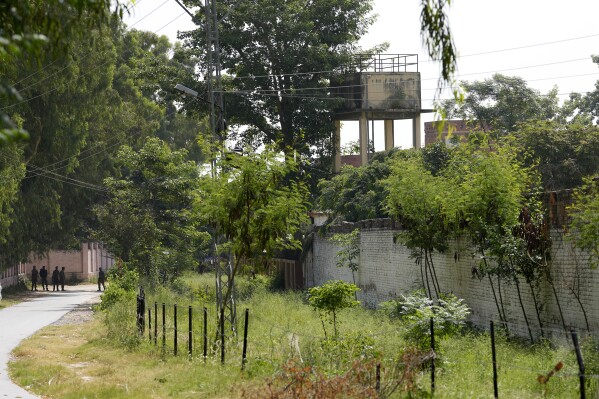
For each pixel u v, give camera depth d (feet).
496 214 69.87
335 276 135.23
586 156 110.83
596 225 56.34
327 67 175.22
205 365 57.82
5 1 20.65
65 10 23.97
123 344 72.79
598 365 45.68
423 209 86.28
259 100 178.09
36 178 170.30
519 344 65.57
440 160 120.67
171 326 81.10
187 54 177.27
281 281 170.30
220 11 172.45
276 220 64.54
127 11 24.67
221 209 64.39
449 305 53.67
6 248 166.61
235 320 76.74
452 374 47.24
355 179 136.26
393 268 106.32
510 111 165.48
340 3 180.86
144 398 47.14
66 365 63.93
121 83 216.54
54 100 166.09
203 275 190.29
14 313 121.49
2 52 17.22
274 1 174.70
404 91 177.37
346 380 38.93
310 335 62.18
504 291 75.25
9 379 56.29
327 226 139.13
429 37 26.61
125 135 211.82
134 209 144.77
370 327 72.59
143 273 139.74
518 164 73.92
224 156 68.13
